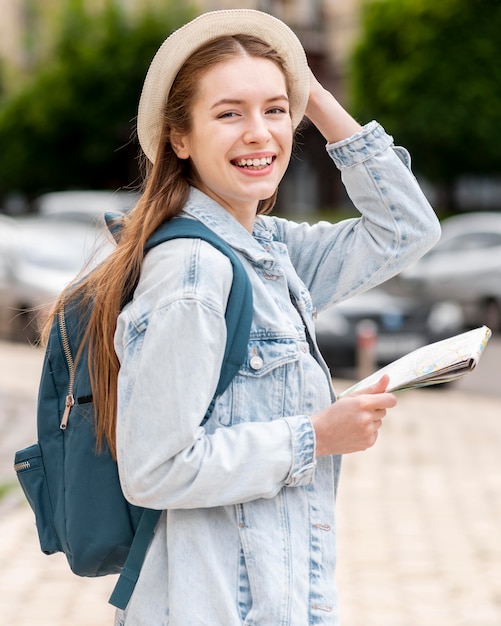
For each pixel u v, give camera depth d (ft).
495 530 20.42
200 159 7.63
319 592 7.41
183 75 7.63
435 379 7.32
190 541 7.22
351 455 27.35
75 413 7.71
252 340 7.39
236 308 7.18
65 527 7.67
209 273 7.06
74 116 91.86
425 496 23.06
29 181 95.71
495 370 45.14
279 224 8.89
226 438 7.07
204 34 7.61
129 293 7.51
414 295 57.62
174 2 91.91
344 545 19.40
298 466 7.15
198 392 6.92
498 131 75.10
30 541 19.51
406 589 17.03
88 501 7.57
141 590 7.38
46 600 16.47
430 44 74.90
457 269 56.34
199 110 7.54
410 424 31.78
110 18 91.91
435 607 16.24
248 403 7.33
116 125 91.50
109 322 7.46
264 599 7.16
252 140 7.47
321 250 8.77
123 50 90.48
